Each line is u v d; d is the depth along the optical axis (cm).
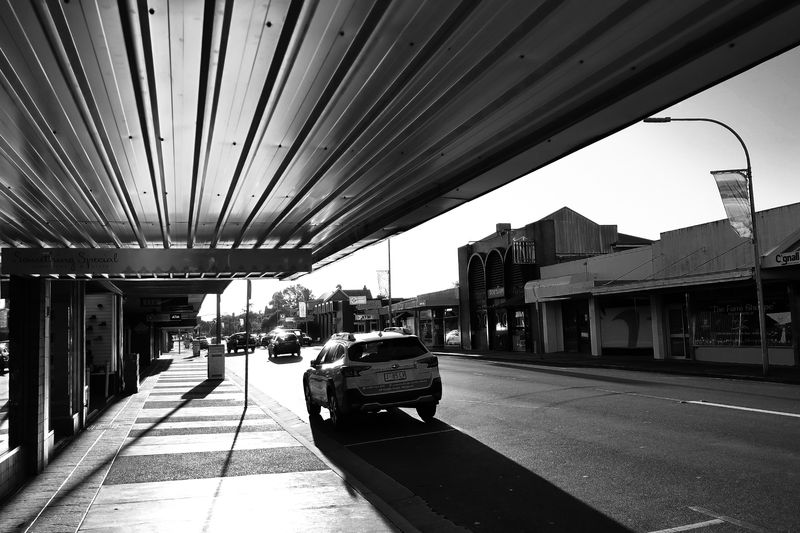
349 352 1129
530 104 495
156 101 444
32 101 435
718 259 2264
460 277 4500
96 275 946
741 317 2184
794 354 1977
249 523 564
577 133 541
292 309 15700
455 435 1009
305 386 1388
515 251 3609
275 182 684
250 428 1136
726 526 521
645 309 2753
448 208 856
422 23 362
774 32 366
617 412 1127
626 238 4097
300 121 505
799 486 619
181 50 376
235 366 3212
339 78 428
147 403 1559
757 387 1495
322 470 779
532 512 593
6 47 359
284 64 407
